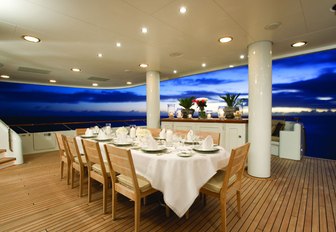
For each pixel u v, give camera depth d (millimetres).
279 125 4844
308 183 2855
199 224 1865
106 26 2574
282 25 2582
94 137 3176
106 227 1822
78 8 2115
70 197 2482
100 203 2314
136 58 4062
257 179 3037
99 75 5773
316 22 2502
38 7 2082
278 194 2488
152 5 2072
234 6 2109
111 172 1914
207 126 3957
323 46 3432
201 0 1987
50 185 2910
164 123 4844
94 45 3277
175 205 1669
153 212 2102
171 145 2301
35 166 4004
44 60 4133
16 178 3236
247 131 3473
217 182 1791
